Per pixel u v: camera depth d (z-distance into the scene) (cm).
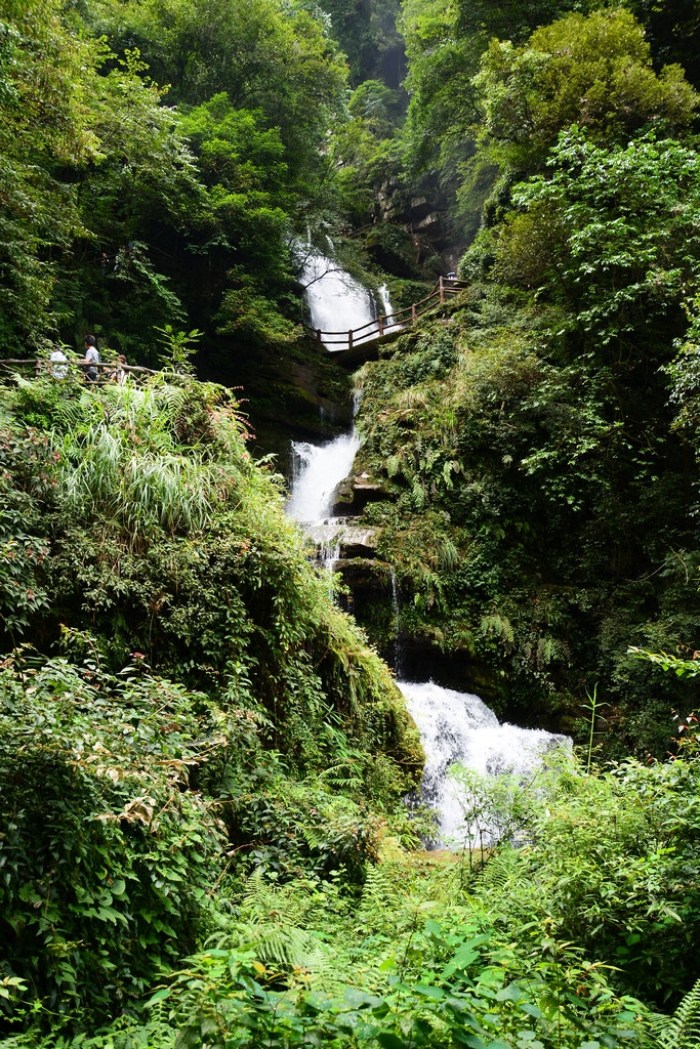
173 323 1991
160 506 720
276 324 1995
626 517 1345
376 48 4200
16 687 400
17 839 346
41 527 649
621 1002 262
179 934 410
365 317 2820
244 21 2386
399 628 1298
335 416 2073
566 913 404
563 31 1664
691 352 1040
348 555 1368
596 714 1240
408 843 702
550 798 543
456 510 1472
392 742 901
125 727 427
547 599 1363
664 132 1548
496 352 1535
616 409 1380
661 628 1177
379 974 264
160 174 1856
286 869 529
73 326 1759
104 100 1697
